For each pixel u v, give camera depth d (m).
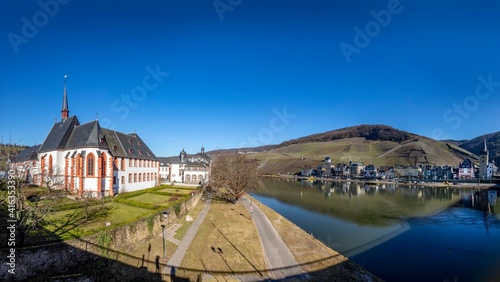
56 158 57.53
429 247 43.69
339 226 55.75
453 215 68.62
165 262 30.03
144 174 74.94
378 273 34.19
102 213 38.38
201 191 81.38
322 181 195.12
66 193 46.28
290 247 39.84
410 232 52.03
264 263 33.53
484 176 198.62
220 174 77.81
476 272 34.78
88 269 24.64
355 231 52.16
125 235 30.05
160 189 73.50
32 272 21.62
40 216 27.55
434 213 71.06
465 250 42.44
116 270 26.14
